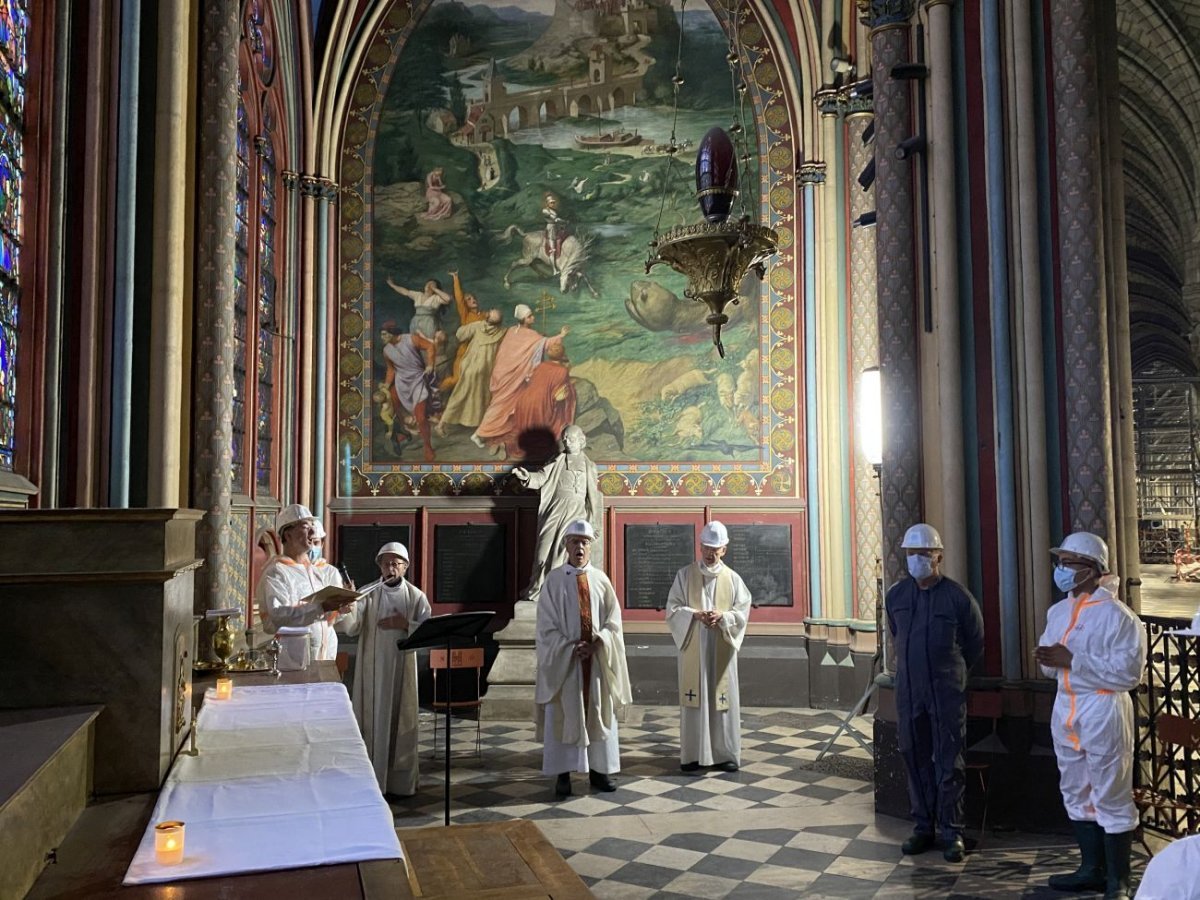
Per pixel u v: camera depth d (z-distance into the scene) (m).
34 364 5.54
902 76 7.33
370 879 2.30
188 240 7.07
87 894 2.24
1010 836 6.37
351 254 12.51
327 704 4.41
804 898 5.33
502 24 12.69
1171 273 31.98
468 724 10.40
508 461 12.26
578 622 7.75
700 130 12.51
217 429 7.06
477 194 12.56
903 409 7.26
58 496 5.70
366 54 12.62
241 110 9.91
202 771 3.23
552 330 12.38
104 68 6.10
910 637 6.18
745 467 12.12
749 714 11.00
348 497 12.24
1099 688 5.22
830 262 11.85
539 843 4.20
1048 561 6.56
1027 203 6.79
